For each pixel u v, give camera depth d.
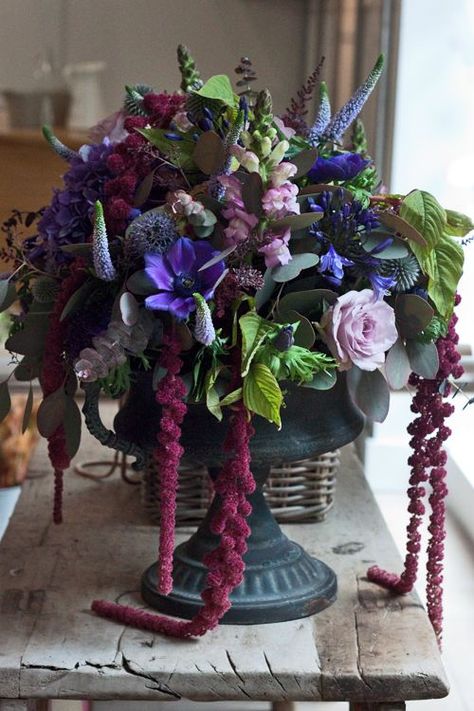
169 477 0.81
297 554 1.01
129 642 0.91
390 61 1.55
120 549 1.14
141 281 0.80
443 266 0.88
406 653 0.89
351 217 0.84
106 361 0.82
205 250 0.81
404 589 1.01
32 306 0.93
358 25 1.87
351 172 0.87
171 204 0.83
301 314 0.86
